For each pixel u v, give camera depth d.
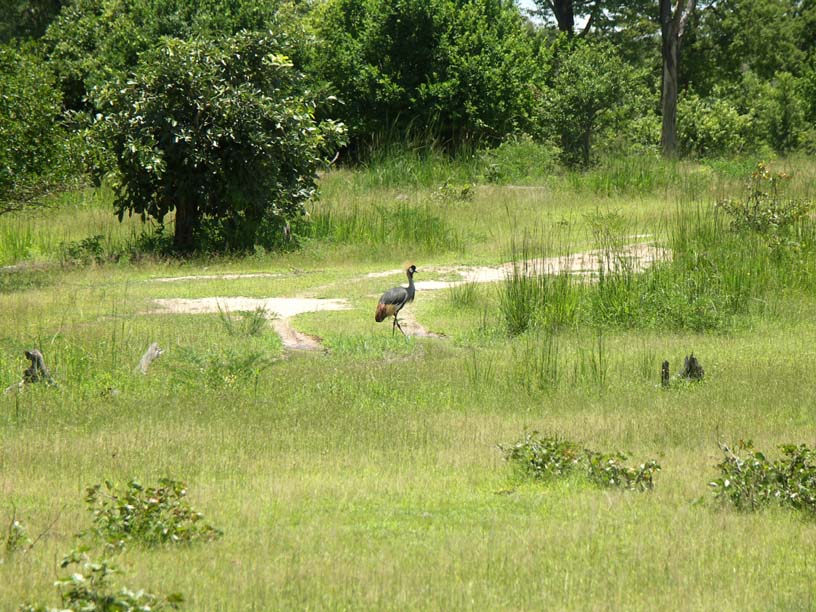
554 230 44.06
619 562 11.68
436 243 41.72
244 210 41.84
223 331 27.64
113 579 10.59
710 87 93.00
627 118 67.50
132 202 41.56
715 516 13.58
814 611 10.23
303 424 19.06
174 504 13.20
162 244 41.44
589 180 53.59
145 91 39.78
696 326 28.72
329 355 25.89
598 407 20.70
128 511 12.64
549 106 64.31
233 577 10.95
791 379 22.53
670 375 23.38
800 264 32.88
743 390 21.66
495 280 35.78
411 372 23.55
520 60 66.81
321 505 14.16
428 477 15.60
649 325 29.05
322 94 61.25
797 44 97.56
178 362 23.97
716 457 16.77
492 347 26.92
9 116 34.50
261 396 21.39
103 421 19.34
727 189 50.09
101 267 38.12
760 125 85.00
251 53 41.88
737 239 35.25
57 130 35.72
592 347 26.47
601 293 30.27
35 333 27.08
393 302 27.41
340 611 10.09
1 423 19.12
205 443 17.64
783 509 13.98
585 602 10.43
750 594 10.68
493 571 11.27
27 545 12.16
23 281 35.38
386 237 42.53
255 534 12.74
